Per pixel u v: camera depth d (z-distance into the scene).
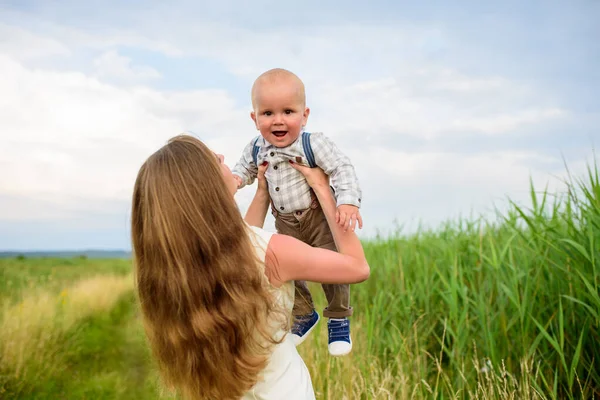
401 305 5.52
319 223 2.53
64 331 7.71
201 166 1.80
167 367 1.90
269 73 2.52
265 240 1.88
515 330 4.09
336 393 4.07
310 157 2.43
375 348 5.13
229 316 1.75
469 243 5.34
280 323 1.88
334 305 2.61
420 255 6.28
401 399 3.82
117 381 6.17
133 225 1.87
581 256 3.75
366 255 8.08
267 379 1.90
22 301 8.26
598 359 3.66
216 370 1.78
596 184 3.73
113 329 9.13
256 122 2.58
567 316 3.85
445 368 4.75
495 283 4.54
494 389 3.80
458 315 4.83
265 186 2.56
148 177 1.81
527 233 4.60
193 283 1.74
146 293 1.84
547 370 3.85
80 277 13.30
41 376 6.11
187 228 1.74
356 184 2.31
